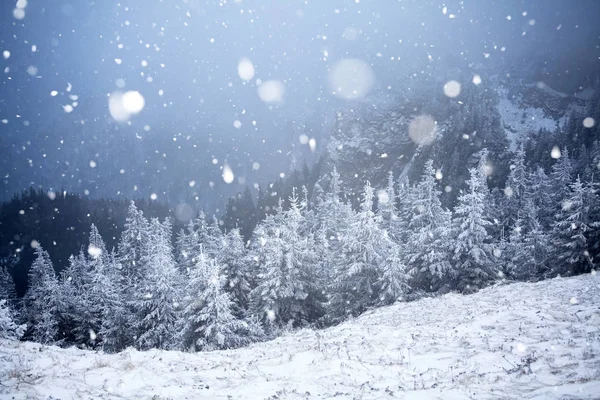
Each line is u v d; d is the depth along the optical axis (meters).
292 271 31.48
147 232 54.09
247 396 9.09
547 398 7.22
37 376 9.38
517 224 45.28
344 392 9.00
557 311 14.25
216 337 23.56
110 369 10.54
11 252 123.12
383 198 46.12
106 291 35.47
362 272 31.14
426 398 8.11
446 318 15.93
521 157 65.00
